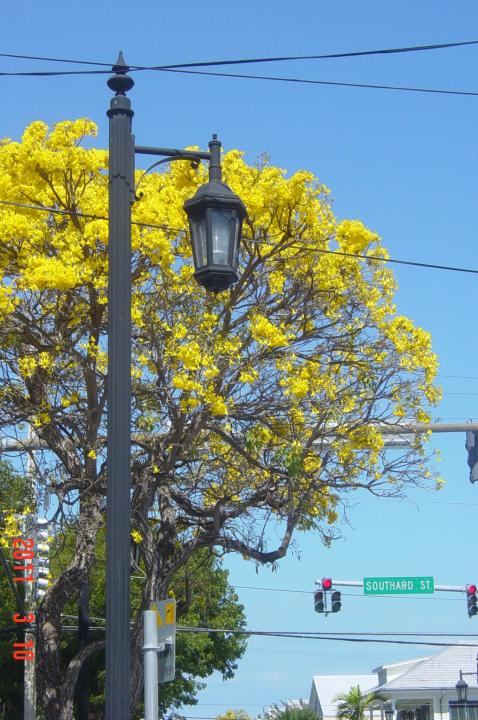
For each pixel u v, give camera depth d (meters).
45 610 18.12
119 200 8.94
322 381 17.59
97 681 29.48
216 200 9.59
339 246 17.83
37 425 16.80
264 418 17.44
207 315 16.58
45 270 15.52
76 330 17.05
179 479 18.09
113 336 8.55
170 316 16.81
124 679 7.88
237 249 9.73
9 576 21.97
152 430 17.05
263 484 18.25
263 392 17.34
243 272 17.59
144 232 16.20
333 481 17.81
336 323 18.12
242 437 17.55
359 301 18.08
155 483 17.41
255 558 17.66
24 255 16.53
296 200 17.31
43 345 16.97
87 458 17.33
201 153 9.84
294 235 17.78
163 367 16.86
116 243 8.82
